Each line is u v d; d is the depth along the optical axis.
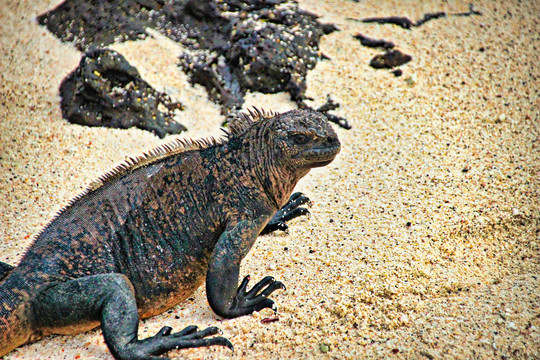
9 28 17.97
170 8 18.14
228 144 10.62
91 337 10.09
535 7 20.20
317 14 18.81
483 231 12.33
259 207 10.37
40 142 15.38
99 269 9.88
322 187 14.09
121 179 10.53
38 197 13.91
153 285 10.20
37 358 9.60
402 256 11.54
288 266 11.61
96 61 15.82
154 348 9.27
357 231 12.41
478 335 9.69
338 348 9.59
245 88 16.62
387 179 14.07
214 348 9.70
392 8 19.72
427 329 9.88
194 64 17.09
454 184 13.66
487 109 16.28
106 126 15.79
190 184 10.43
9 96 16.41
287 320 10.21
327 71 17.34
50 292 9.41
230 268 9.99
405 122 15.98
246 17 17.64
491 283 11.07
